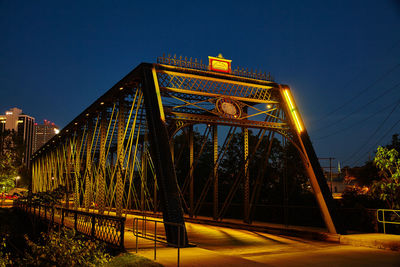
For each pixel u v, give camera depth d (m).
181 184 31.67
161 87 15.59
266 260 9.73
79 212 13.51
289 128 17.62
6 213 29.77
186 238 11.30
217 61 16.86
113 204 34.59
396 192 14.58
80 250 8.38
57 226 14.70
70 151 28.72
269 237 14.79
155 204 23.39
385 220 14.77
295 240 13.90
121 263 8.55
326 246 12.39
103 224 11.30
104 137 19.91
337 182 69.00
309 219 17.97
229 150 31.66
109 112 21.19
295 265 9.05
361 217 15.48
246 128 18.56
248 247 12.11
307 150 16.64
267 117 18.38
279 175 29.19
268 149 18.38
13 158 34.75
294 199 24.83
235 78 17.00
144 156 21.14
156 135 13.04
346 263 9.31
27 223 22.72
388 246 11.50
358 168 31.94
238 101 17.47
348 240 12.79
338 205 21.50
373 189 15.28
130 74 15.92
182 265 8.27
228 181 30.77
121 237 9.89
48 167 38.97
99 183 19.47
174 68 15.68
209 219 20.36
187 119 16.22
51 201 18.11
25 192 26.22
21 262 8.62
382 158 14.84
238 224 18.12
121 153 17.17
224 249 11.66
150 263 8.35
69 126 26.45
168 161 12.69
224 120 16.97
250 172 29.64
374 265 9.05
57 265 7.93
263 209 21.19
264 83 17.64
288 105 17.66
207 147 33.91
